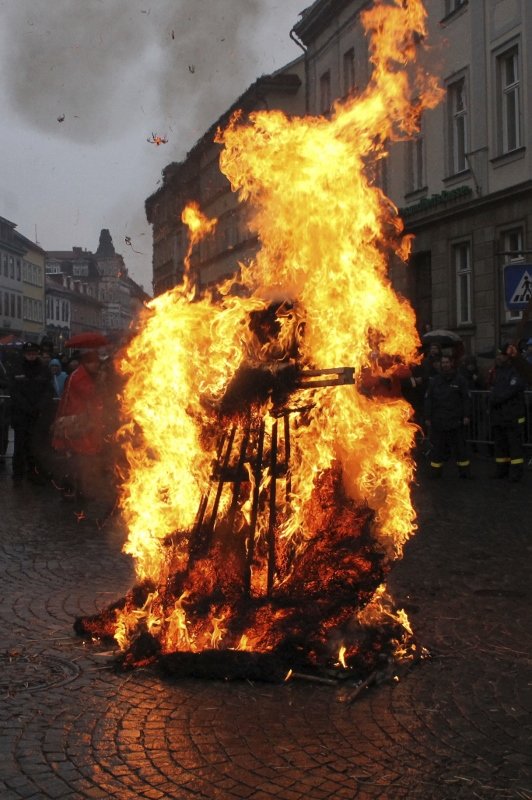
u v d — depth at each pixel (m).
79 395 10.52
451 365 12.78
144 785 3.43
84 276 116.62
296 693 4.36
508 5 20.30
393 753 3.70
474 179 21.53
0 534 8.70
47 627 5.48
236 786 3.42
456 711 4.14
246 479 5.16
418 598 6.14
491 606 5.94
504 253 13.20
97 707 4.19
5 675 4.61
